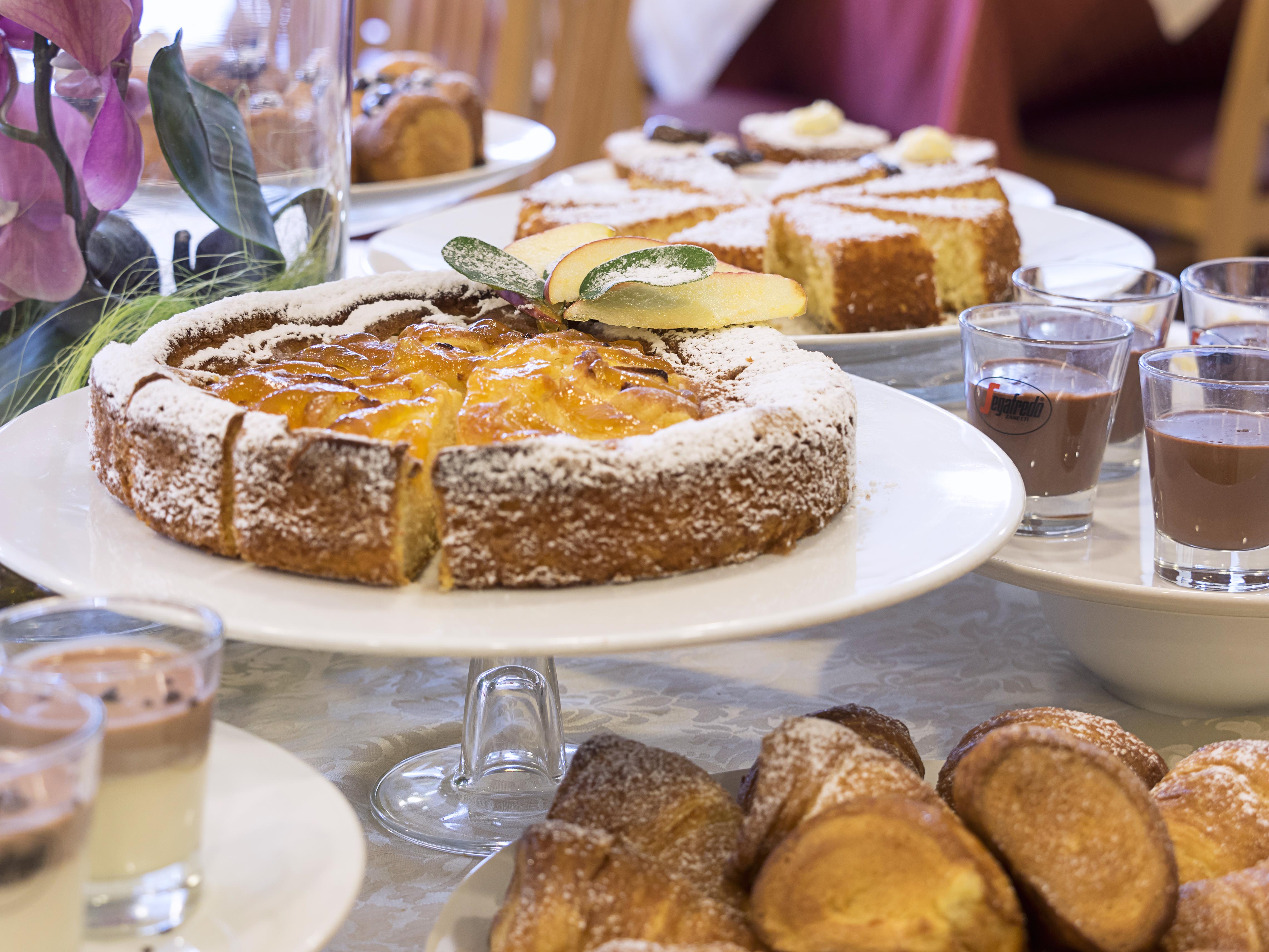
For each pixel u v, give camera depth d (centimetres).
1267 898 63
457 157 200
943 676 105
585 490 73
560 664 108
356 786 89
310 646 65
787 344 101
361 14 326
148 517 80
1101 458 103
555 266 107
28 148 93
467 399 88
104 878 55
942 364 141
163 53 97
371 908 76
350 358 95
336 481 73
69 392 102
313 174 113
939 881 60
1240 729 97
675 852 68
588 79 293
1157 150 318
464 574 74
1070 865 61
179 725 55
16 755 51
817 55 346
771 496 78
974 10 281
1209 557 92
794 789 65
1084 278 127
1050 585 93
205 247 106
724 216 156
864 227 153
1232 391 91
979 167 191
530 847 63
